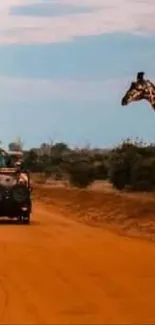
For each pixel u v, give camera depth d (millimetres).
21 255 22172
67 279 17922
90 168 67188
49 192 61000
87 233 29359
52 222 35219
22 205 33750
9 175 34219
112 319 13680
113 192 53719
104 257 21781
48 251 23109
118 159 58000
